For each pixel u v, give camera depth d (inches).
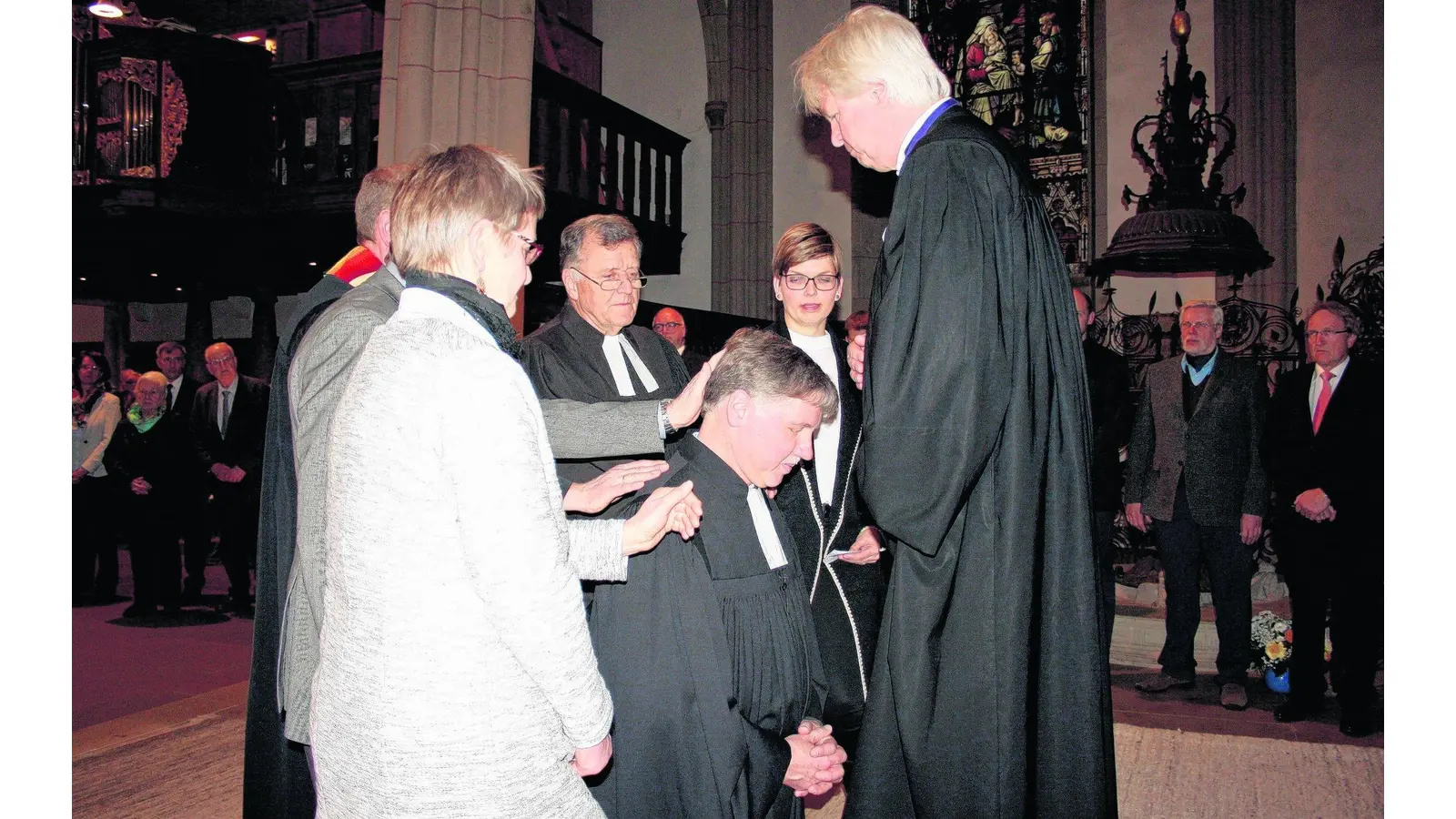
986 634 61.1
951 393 59.6
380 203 83.0
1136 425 196.5
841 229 429.1
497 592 45.2
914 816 64.1
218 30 457.7
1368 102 346.6
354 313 69.6
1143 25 380.5
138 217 314.3
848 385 103.9
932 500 60.1
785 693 68.6
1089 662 61.6
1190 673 190.9
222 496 260.8
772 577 69.8
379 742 46.0
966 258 60.7
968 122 65.6
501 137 176.6
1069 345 65.7
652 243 427.5
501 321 52.3
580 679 47.4
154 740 142.2
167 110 316.2
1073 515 62.7
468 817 46.2
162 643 225.8
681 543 64.4
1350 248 347.6
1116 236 309.7
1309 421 165.3
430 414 46.9
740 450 68.7
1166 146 332.2
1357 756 117.4
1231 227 293.9
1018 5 399.9
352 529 47.3
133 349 475.8
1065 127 392.2
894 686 63.2
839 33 68.3
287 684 71.0
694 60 456.8
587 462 94.0
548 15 437.7
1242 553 181.6
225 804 117.3
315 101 323.9
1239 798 105.7
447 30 175.6
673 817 61.2
